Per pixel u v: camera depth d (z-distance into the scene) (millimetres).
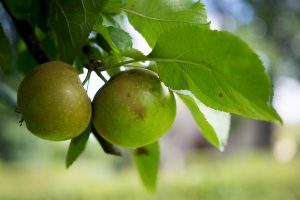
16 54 534
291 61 4012
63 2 356
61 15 358
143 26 378
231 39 286
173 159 4633
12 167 3496
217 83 312
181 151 4730
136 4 370
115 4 371
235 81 290
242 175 2260
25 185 2467
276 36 3852
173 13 365
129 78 354
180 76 334
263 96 274
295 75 4055
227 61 293
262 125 5090
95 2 350
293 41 3918
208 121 385
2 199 1799
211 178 2070
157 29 374
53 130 341
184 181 2062
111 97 349
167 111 358
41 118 337
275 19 3715
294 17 3750
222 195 1873
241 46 281
